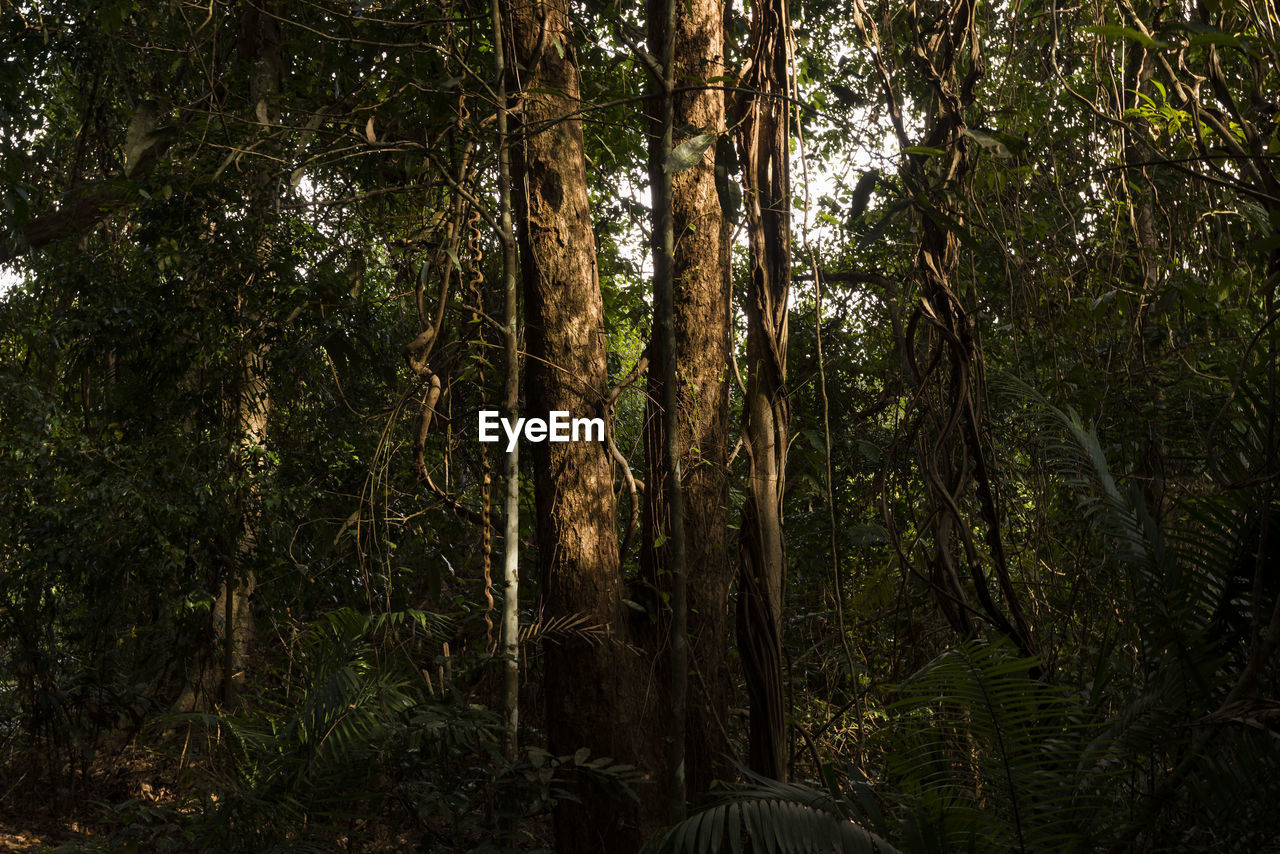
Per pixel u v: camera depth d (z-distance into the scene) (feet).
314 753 10.36
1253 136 9.65
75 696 19.63
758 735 11.00
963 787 9.46
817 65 21.94
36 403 18.42
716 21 13.65
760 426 11.57
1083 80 16.49
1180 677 8.54
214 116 13.71
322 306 18.17
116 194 20.72
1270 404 8.42
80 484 17.95
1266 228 12.12
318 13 14.25
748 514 11.39
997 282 15.57
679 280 13.52
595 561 12.40
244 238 17.71
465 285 13.19
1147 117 11.98
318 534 18.94
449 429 13.56
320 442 20.20
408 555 17.67
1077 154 15.25
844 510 19.36
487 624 12.07
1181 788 8.43
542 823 15.42
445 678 12.01
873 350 21.07
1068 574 13.33
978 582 10.85
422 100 12.99
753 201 11.86
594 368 12.94
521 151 12.98
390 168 15.19
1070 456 10.73
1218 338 14.30
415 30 13.20
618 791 11.63
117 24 14.83
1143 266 14.52
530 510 17.52
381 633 12.90
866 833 7.70
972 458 11.71
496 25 11.75
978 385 11.45
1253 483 8.32
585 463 12.59
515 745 11.06
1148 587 8.91
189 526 18.45
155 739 20.80
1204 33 7.92
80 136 21.72
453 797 10.23
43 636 20.36
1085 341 14.85
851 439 19.16
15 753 20.30
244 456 19.13
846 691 15.11
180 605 19.31
